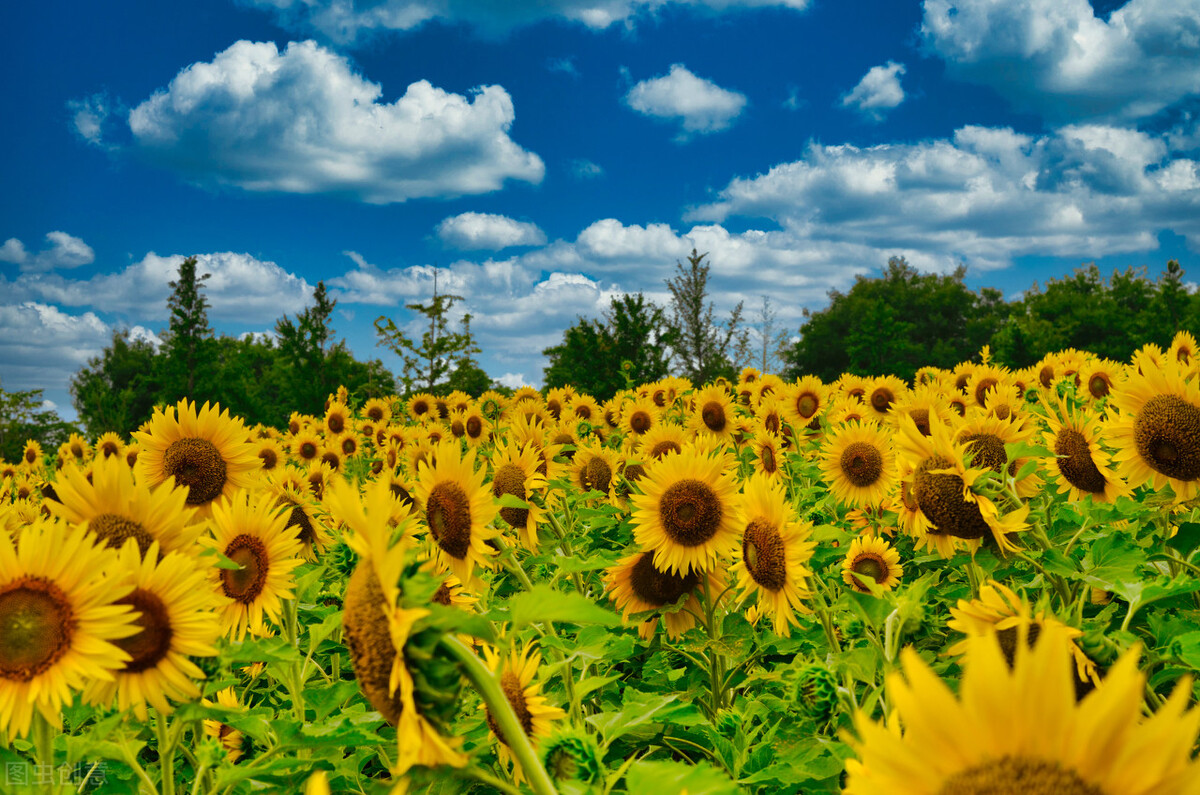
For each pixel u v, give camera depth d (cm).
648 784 127
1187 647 183
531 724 206
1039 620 172
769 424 798
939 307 9569
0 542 166
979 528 281
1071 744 68
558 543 441
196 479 370
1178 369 309
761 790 212
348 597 132
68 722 238
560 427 771
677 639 368
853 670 200
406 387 1938
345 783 238
